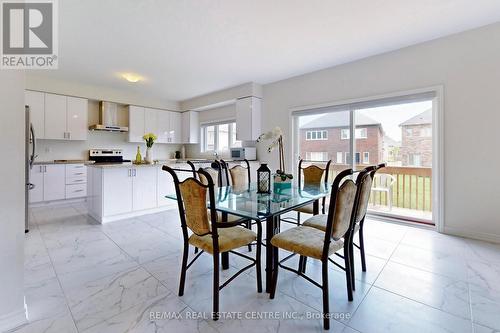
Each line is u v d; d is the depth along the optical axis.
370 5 2.32
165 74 4.31
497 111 2.65
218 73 4.26
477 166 2.78
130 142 5.94
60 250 2.57
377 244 2.70
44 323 1.47
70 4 2.29
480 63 2.73
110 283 1.93
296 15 2.49
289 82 4.50
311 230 1.89
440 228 3.04
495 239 2.69
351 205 1.63
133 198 3.86
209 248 1.66
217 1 2.26
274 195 2.28
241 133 4.98
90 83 4.91
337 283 1.95
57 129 4.71
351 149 3.85
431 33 2.87
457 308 1.61
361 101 3.62
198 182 1.58
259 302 1.70
